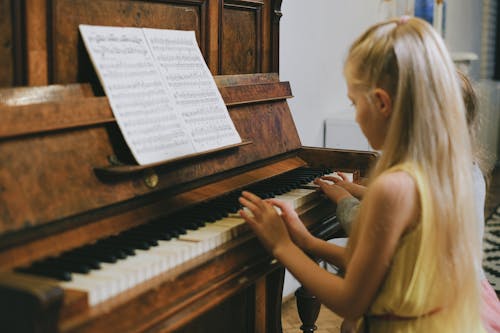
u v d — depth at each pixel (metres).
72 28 1.61
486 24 8.05
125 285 1.22
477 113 1.97
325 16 3.86
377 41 1.46
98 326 1.11
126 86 1.63
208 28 2.11
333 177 2.03
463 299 1.47
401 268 1.42
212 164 1.89
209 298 1.39
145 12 1.85
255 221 1.59
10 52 1.46
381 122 1.49
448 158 1.44
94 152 1.52
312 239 1.65
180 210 1.71
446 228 1.42
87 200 1.45
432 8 5.65
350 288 1.42
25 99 1.44
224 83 2.16
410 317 1.46
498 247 4.44
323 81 3.89
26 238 1.29
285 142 2.31
